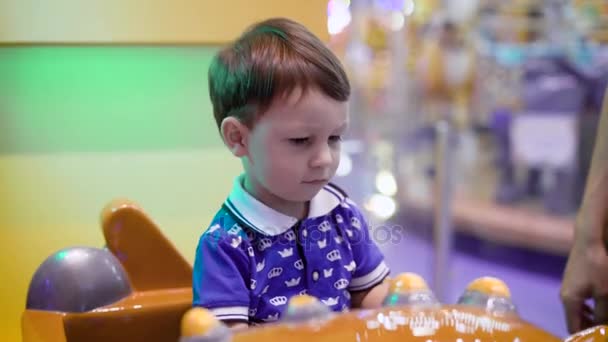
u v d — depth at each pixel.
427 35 2.40
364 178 1.87
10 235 0.90
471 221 2.42
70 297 0.76
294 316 0.52
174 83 0.96
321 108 0.65
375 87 2.27
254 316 0.71
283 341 0.49
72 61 0.90
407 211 2.35
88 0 0.86
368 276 0.80
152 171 0.96
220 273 0.70
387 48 2.28
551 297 2.01
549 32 2.25
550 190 2.35
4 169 0.89
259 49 0.67
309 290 0.74
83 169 0.93
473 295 0.60
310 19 0.96
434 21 2.40
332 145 0.69
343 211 0.79
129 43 0.89
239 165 1.00
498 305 0.59
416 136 2.39
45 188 0.91
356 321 0.52
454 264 2.25
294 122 0.65
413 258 2.07
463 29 2.40
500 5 2.35
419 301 0.60
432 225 2.29
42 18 0.84
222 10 0.93
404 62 2.34
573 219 2.26
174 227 0.97
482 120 2.48
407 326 0.52
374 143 2.25
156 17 0.90
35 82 0.89
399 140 2.35
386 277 0.81
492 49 2.38
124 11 0.88
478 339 0.52
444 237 1.64
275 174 0.67
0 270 0.90
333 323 0.52
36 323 0.72
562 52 2.21
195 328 0.49
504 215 2.39
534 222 2.31
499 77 2.38
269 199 0.73
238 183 0.75
